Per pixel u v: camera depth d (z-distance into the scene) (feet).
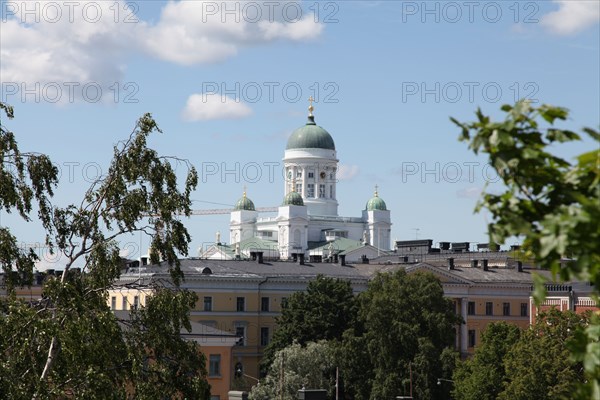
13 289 297.74
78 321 272.72
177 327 306.76
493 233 97.81
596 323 107.96
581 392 97.19
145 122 314.14
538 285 93.30
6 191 293.43
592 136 94.94
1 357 267.80
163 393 298.15
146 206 308.60
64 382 272.72
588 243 88.12
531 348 547.90
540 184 99.04
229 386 567.18
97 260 299.79
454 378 631.97
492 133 98.32
